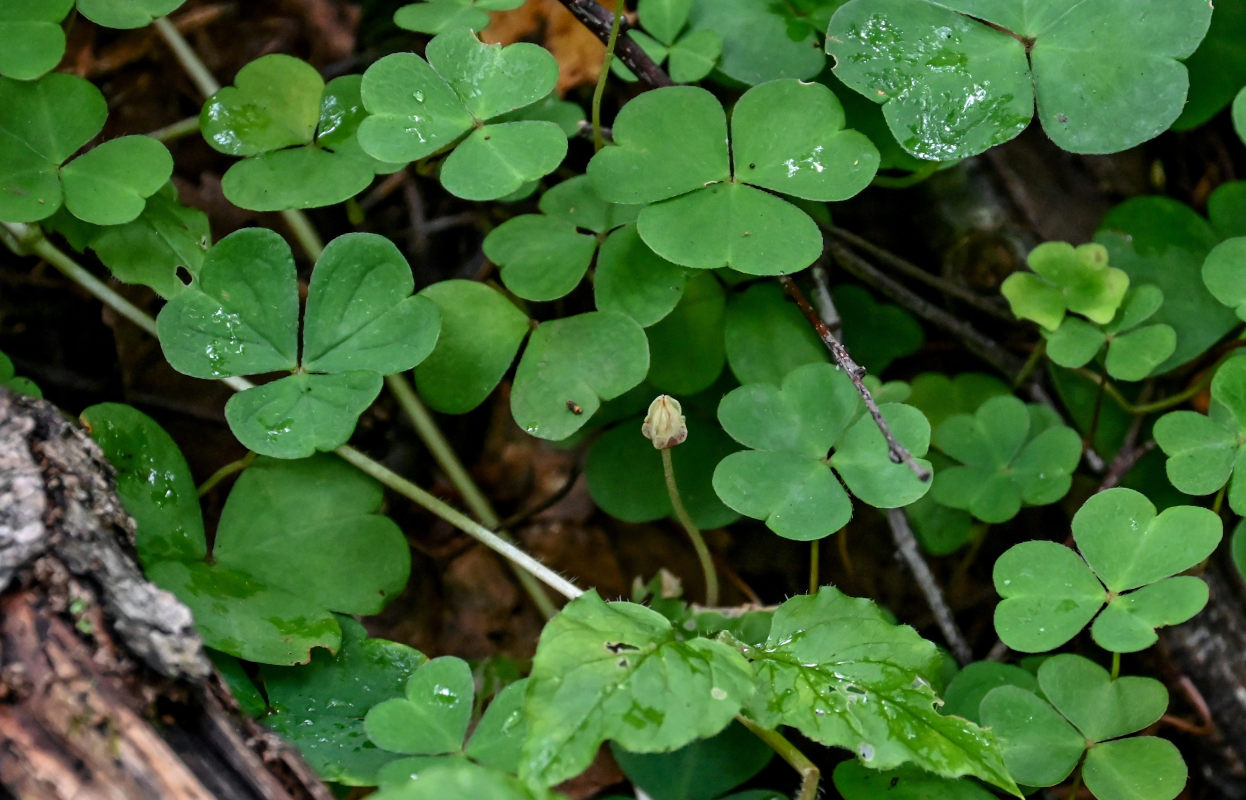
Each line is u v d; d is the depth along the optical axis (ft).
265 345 1.97
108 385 2.12
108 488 1.91
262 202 2.01
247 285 1.98
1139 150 2.18
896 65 2.00
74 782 1.85
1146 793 1.94
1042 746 1.95
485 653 2.13
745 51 2.07
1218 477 1.98
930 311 2.14
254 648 1.94
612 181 1.99
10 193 1.98
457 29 2.01
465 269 2.18
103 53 2.20
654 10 2.07
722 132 2.00
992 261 2.15
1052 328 2.06
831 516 1.96
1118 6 1.99
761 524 2.14
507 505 2.16
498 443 2.17
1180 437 1.99
